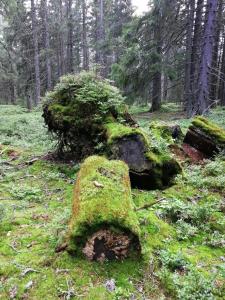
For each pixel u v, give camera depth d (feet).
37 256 11.92
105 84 24.86
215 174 21.94
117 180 13.61
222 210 16.98
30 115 55.52
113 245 11.34
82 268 11.01
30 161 25.40
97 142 22.50
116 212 11.52
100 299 9.77
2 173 22.91
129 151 19.51
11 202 17.92
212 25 45.37
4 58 103.45
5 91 126.31
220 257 12.64
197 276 10.66
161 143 21.89
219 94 87.61
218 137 25.55
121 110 24.23
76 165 23.09
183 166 23.57
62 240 12.07
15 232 14.20
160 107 69.82
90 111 23.44
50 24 113.50
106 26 111.96
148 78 60.49
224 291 10.39
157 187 19.47
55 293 10.03
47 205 17.63
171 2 60.13
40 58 105.81
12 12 79.92
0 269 11.30
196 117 27.61
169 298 10.14
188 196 18.53
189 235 14.19
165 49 63.98
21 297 9.98
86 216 11.43
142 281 10.71
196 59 64.54
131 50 58.44
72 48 130.62
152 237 13.30
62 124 23.93
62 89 25.13
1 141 33.65
